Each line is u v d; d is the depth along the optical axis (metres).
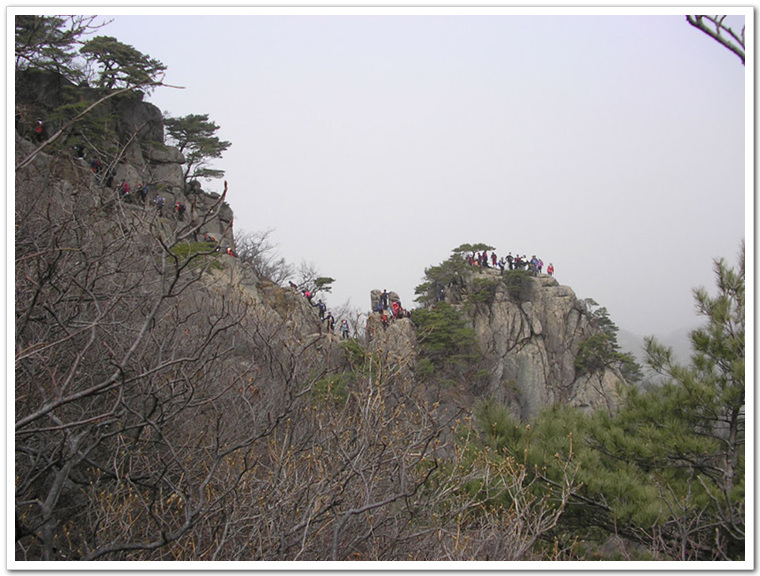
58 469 5.35
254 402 6.94
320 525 5.44
